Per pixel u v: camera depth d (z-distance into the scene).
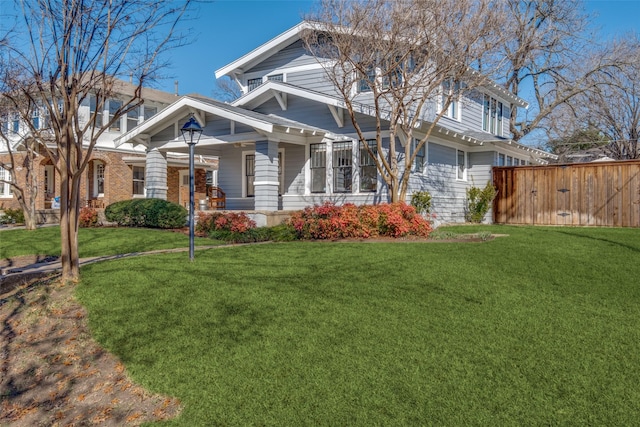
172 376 4.33
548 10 22.94
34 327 5.79
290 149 15.71
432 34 11.74
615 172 14.26
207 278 6.88
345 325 5.06
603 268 7.22
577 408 3.48
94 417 4.01
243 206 17.39
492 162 17.42
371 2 12.02
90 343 5.21
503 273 6.93
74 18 6.52
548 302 5.69
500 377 3.93
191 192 8.41
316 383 3.99
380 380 3.97
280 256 8.34
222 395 3.96
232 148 17.86
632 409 3.44
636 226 13.90
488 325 4.98
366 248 8.91
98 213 16.05
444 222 15.92
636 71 24.33
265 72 18.12
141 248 10.63
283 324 5.16
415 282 6.46
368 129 14.05
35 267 8.82
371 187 14.05
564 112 28.50
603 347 4.41
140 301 6.07
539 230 12.55
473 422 3.38
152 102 23.80
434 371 4.07
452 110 17.06
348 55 12.04
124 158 22.55
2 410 4.34
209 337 4.97
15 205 21.75
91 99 21.12
